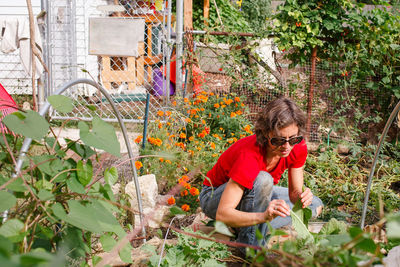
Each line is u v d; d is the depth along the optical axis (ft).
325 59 17.78
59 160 5.11
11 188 4.21
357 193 12.94
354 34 17.15
